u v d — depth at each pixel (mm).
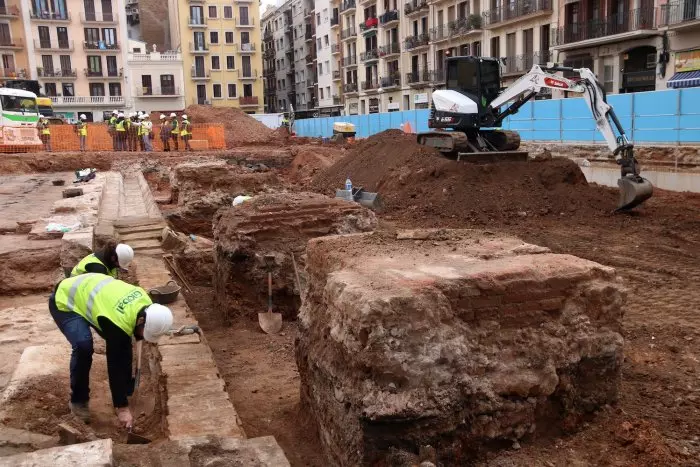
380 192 18375
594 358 4621
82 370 4785
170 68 58281
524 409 4324
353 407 4102
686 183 18906
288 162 30891
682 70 25266
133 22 73500
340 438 4324
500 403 4230
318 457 4832
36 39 53969
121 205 15898
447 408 4055
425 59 44094
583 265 4699
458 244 5379
